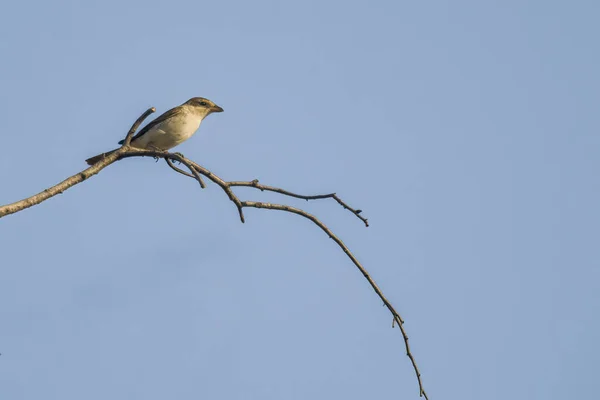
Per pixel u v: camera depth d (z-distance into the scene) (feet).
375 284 36.83
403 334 36.63
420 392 36.32
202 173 36.37
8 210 31.30
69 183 34.04
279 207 36.40
